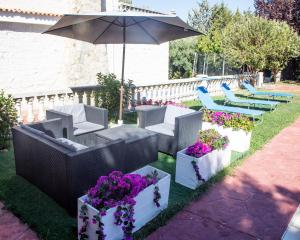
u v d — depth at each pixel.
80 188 3.96
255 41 19.00
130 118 9.91
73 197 3.90
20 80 11.85
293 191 5.08
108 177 3.59
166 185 4.18
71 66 11.77
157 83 11.90
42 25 12.12
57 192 4.15
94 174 4.12
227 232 3.87
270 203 4.65
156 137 5.90
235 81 19.08
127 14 6.04
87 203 3.40
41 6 12.65
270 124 9.79
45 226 3.73
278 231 3.93
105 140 5.62
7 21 10.98
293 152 7.13
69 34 7.54
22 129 4.79
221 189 5.05
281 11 27.19
